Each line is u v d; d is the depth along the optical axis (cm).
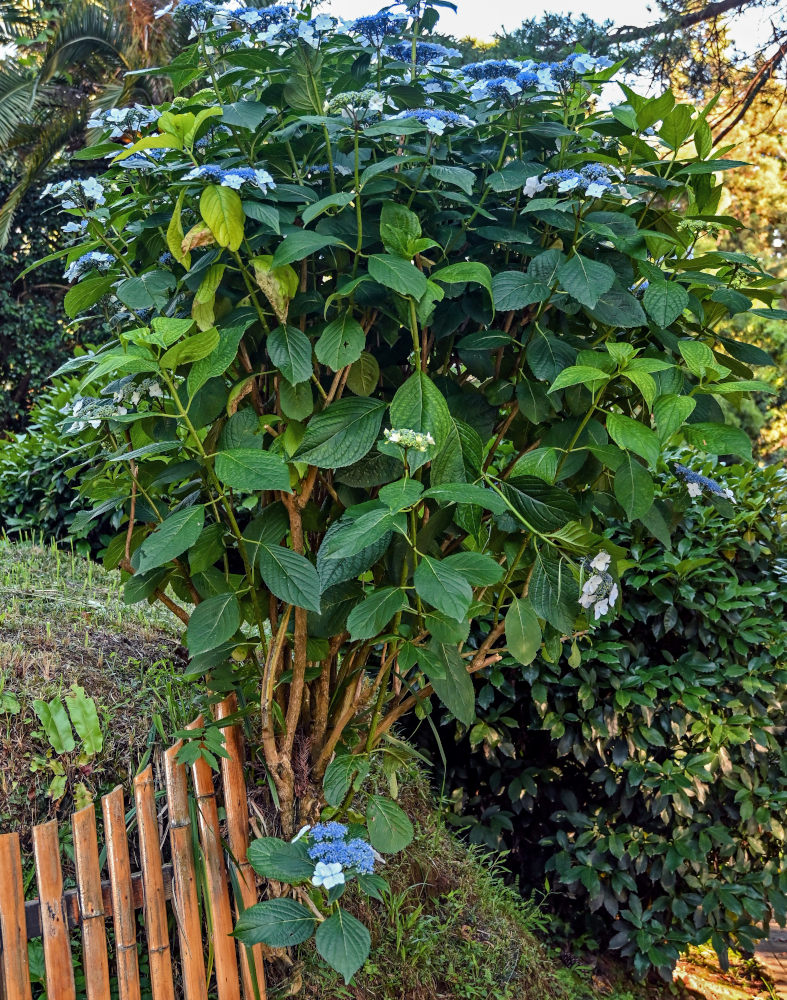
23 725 220
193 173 156
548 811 337
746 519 319
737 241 1316
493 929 279
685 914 317
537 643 184
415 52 185
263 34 170
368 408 171
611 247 191
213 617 175
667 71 798
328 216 179
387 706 224
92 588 325
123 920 184
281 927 163
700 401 190
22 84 1055
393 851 176
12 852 173
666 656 316
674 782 307
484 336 179
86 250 196
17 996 171
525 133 192
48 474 428
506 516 183
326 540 169
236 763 205
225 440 173
